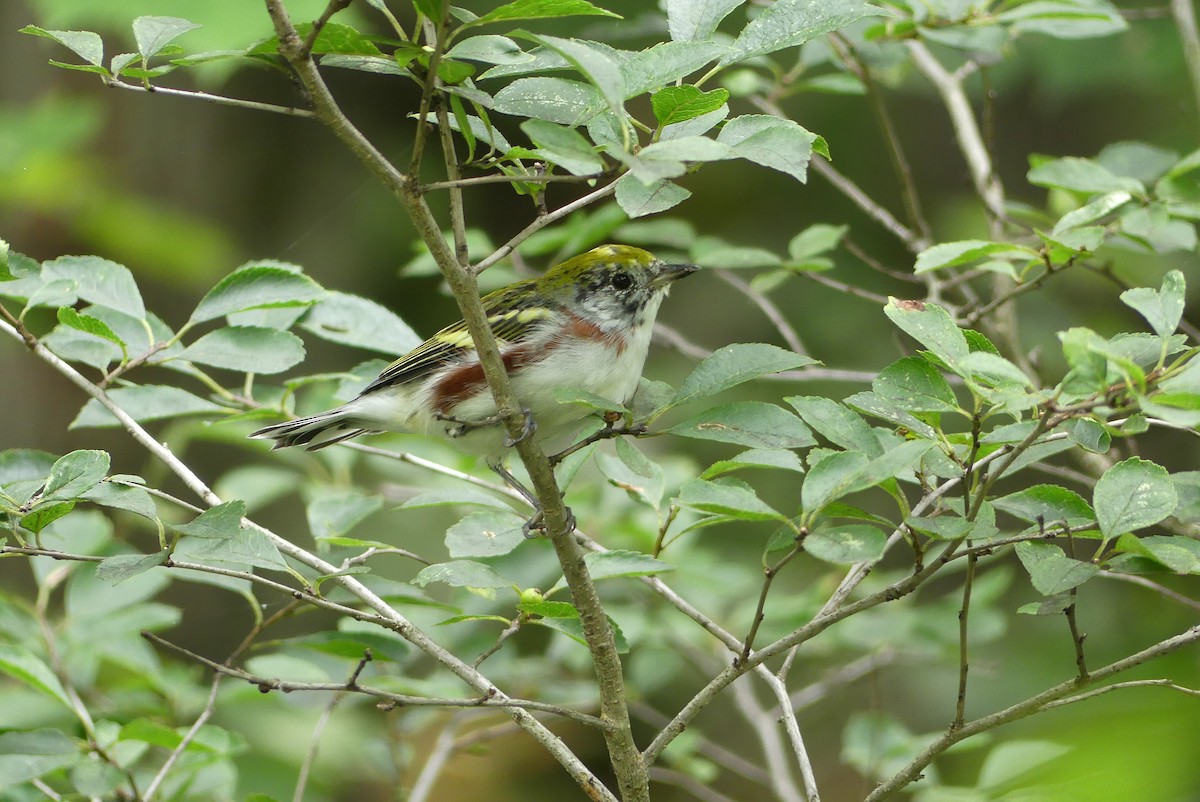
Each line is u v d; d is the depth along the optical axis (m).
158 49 5.64
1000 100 18.89
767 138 5.08
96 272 8.48
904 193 11.66
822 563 14.82
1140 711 10.51
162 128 17.00
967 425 13.08
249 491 11.01
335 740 11.83
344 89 18.28
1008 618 14.35
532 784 14.52
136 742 8.59
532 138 4.86
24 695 9.79
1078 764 9.91
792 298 16.78
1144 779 9.65
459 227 5.57
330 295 8.39
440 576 6.64
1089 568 5.50
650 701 15.37
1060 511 6.01
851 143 17.94
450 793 14.07
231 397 9.23
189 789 8.95
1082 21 10.58
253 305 8.26
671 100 5.14
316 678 9.39
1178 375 4.78
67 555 6.16
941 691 14.25
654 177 4.50
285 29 5.00
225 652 16.25
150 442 7.45
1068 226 7.64
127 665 9.84
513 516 7.41
